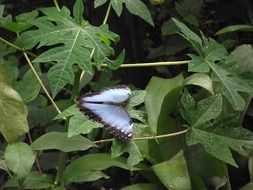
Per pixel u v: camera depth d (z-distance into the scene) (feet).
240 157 5.36
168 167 4.83
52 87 3.89
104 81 5.55
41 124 5.28
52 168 5.46
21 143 4.09
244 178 5.40
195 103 4.39
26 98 4.60
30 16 4.59
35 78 4.67
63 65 3.93
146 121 4.10
